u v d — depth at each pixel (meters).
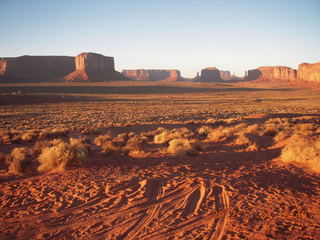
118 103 73.38
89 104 69.00
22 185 6.61
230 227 4.29
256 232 4.09
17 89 124.19
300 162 8.33
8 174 7.74
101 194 5.89
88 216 4.82
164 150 11.14
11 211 5.07
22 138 15.55
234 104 70.50
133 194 5.88
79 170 7.87
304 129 17.11
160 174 7.34
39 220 4.68
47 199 5.65
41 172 7.88
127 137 16.20
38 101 75.19
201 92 142.25
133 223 4.54
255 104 69.81
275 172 7.37
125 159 9.45
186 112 46.16
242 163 8.57
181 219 4.64
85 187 6.33
